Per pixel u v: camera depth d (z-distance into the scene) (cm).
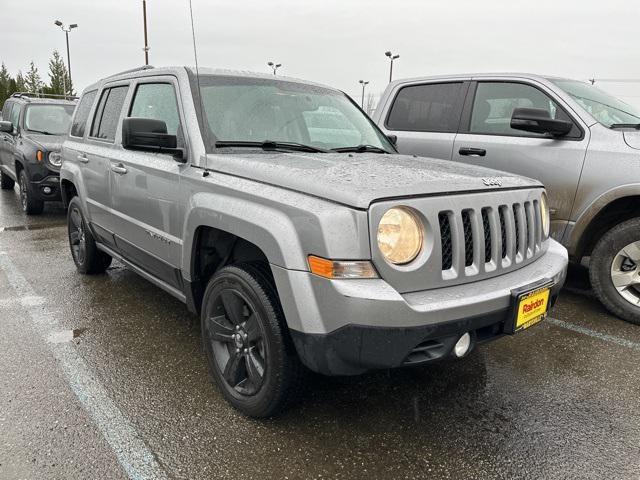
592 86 490
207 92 313
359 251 205
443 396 286
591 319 405
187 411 264
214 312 274
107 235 413
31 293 439
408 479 219
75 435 241
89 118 457
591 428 258
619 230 395
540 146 434
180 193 295
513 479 220
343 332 207
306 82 386
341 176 233
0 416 255
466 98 497
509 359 333
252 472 221
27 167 766
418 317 206
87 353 327
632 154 387
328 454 233
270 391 241
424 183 229
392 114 554
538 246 286
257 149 302
